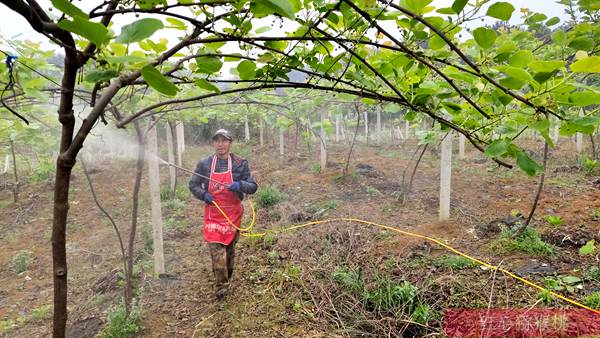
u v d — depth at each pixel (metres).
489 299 2.88
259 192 6.89
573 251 3.91
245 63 1.23
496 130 1.28
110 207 7.04
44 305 3.96
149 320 3.44
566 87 1.05
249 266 4.31
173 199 7.15
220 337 3.16
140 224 6.05
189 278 4.21
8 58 1.11
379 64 1.32
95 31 0.71
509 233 4.31
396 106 1.58
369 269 3.66
